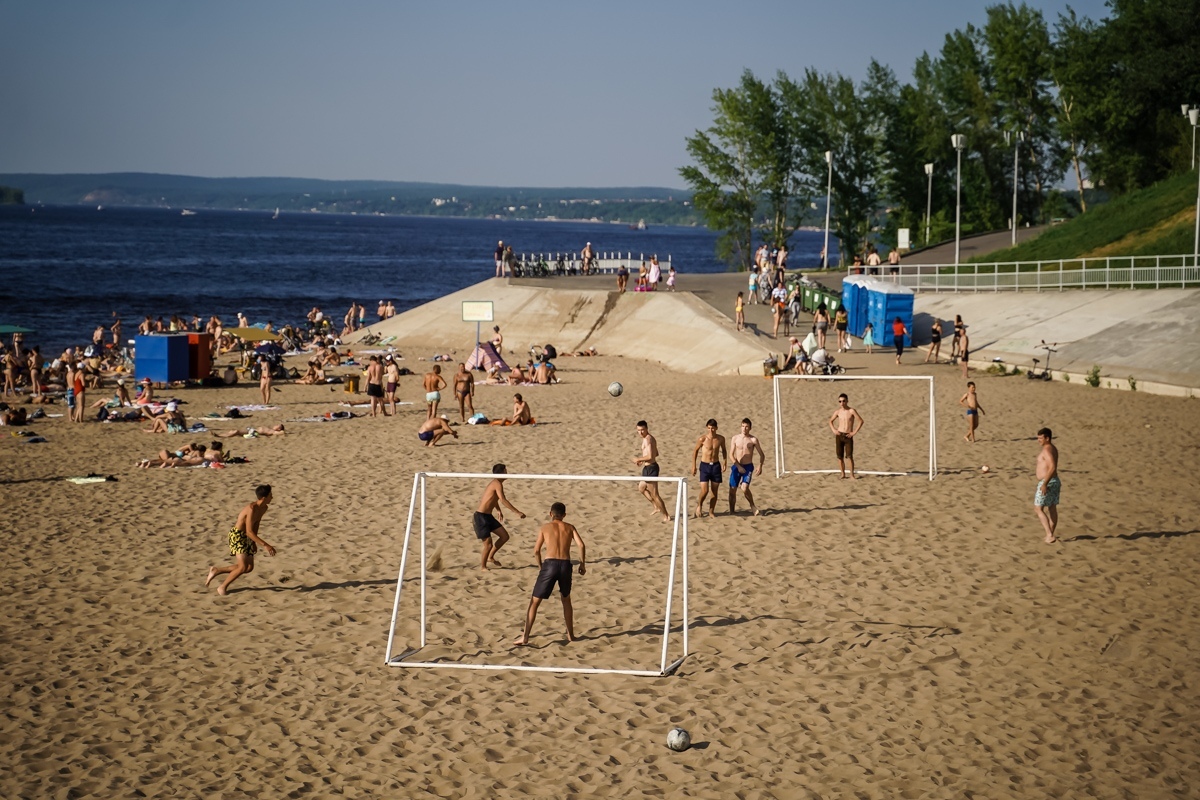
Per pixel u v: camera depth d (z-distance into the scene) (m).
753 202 77.19
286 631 13.05
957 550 15.80
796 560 15.45
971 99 82.19
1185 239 45.16
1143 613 13.12
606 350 44.97
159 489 20.62
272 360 39.94
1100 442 23.56
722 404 29.77
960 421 26.53
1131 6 69.69
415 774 9.59
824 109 77.69
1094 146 76.44
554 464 22.42
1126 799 8.93
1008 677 11.39
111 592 14.46
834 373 34.53
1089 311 38.00
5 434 27.94
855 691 11.14
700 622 13.16
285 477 21.62
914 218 79.75
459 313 50.16
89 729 10.43
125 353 43.66
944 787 9.20
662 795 9.17
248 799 9.12
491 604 13.95
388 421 29.48
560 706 10.95
